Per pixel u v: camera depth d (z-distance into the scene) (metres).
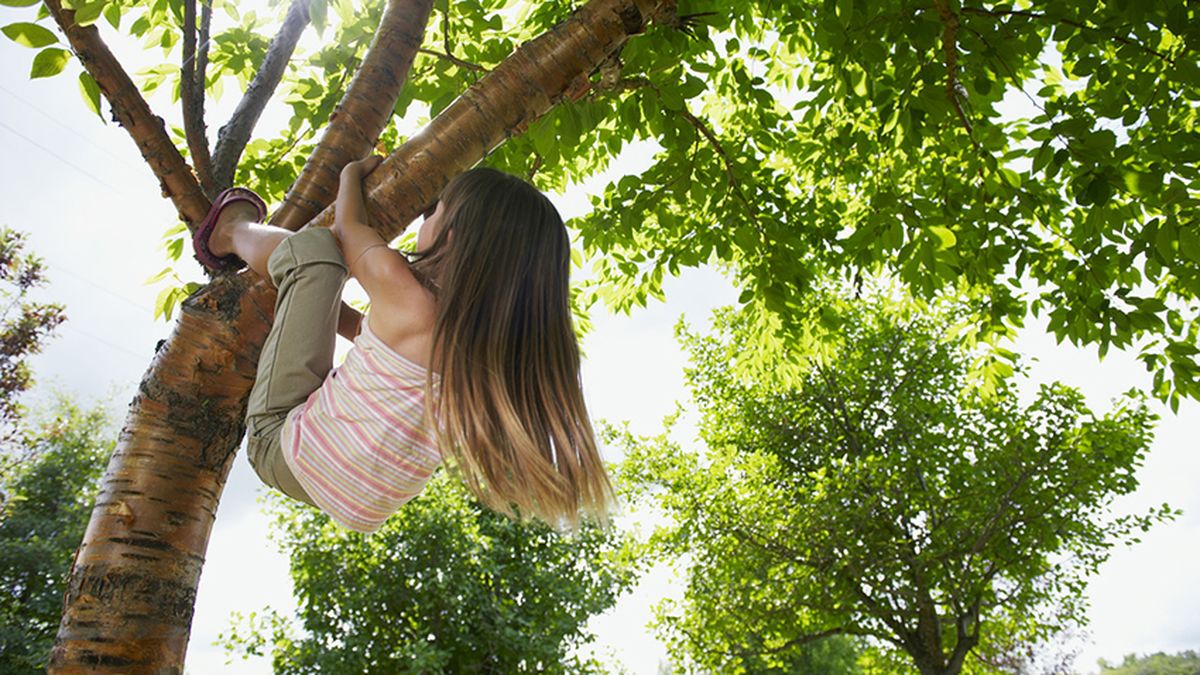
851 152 5.54
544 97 2.07
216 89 4.00
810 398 16.53
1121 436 13.48
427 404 1.33
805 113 5.39
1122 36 3.61
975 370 6.37
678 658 14.34
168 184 1.95
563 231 1.57
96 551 1.65
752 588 14.02
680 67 3.51
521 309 1.44
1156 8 3.42
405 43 2.15
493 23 4.22
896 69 3.79
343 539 12.66
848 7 3.32
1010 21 3.61
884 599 14.35
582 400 1.50
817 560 13.45
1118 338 4.46
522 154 4.53
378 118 2.06
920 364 16.31
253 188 4.46
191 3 2.11
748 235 4.82
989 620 15.74
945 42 3.50
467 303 1.38
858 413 16.33
